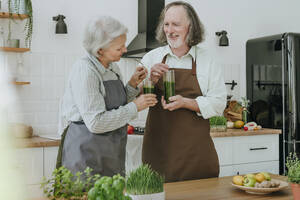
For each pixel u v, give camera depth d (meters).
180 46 2.17
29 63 3.40
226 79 4.55
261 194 1.58
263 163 3.93
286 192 1.62
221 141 3.66
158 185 1.34
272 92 4.19
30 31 3.21
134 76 2.06
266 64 4.27
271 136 3.98
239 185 1.64
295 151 3.99
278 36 4.12
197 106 2.11
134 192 1.33
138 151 3.16
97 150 1.82
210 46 4.45
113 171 1.89
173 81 2.07
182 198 1.51
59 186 1.20
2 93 3.27
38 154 2.89
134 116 1.88
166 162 2.19
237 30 4.64
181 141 2.18
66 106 1.90
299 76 4.02
